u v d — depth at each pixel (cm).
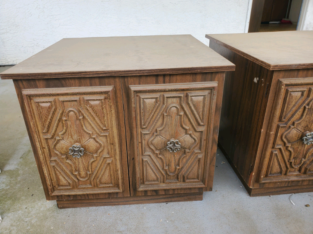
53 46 130
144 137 101
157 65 91
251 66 110
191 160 108
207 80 93
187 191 118
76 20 307
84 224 111
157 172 109
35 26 310
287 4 607
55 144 99
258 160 111
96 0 296
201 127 101
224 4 307
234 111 134
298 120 101
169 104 95
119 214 116
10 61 331
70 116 93
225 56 140
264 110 100
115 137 98
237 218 113
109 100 91
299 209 117
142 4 301
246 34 160
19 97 90
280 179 116
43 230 108
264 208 118
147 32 318
